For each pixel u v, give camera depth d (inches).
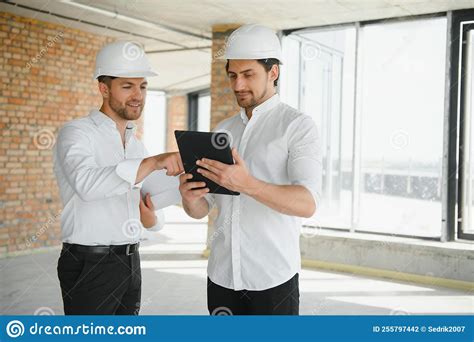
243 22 264.7
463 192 231.6
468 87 230.8
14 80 259.0
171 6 237.9
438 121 240.8
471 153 231.9
